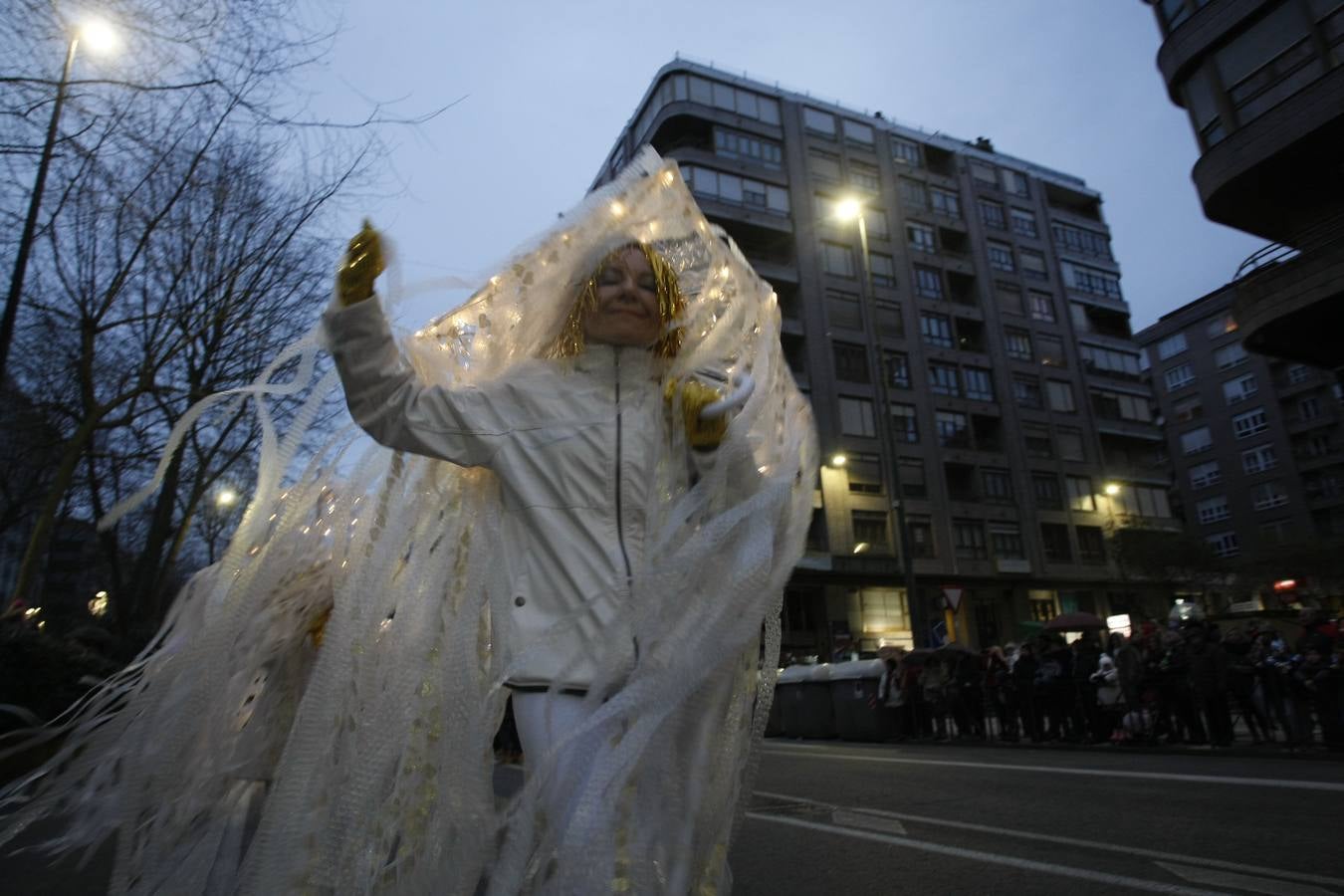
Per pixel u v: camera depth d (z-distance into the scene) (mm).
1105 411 45344
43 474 15305
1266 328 16812
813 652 34406
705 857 1597
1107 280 48469
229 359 12141
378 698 1834
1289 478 55406
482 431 1860
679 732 1603
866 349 39219
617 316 1952
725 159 39000
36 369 12703
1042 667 12367
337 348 1774
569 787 1480
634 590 1587
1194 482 60438
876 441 38031
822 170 41469
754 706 1769
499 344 2146
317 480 2098
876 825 5223
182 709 1880
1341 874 3809
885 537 37000
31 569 10172
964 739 13211
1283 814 5312
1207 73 18344
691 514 1756
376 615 1913
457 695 1774
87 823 1918
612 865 1395
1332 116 15875
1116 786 6809
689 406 1912
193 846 1956
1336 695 9336
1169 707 10898
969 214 44938
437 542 1977
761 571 1639
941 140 45875
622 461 1836
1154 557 40188
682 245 2143
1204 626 10977
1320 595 38656
